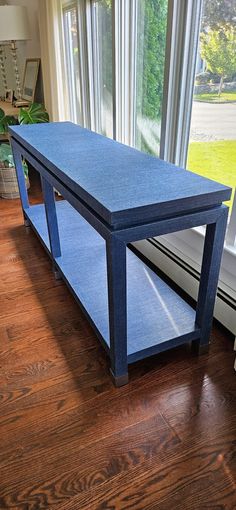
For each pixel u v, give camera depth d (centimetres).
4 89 384
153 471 103
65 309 173
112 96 226
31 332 158
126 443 111
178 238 175
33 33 336
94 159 141
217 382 133
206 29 144
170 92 166
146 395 127
